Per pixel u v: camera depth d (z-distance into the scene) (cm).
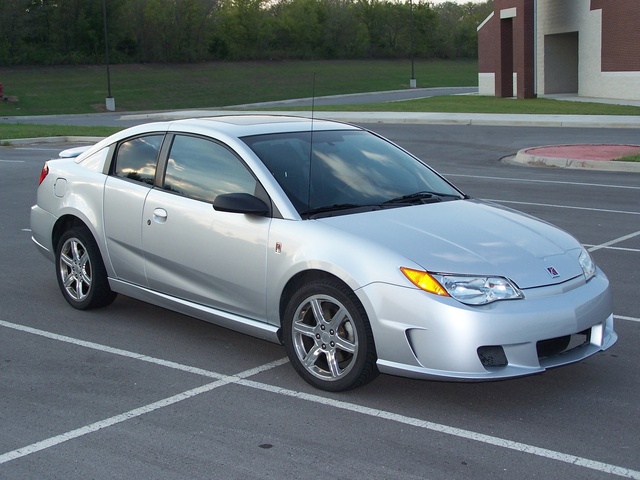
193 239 594
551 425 481
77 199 696
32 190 1473
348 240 511
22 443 460
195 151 621
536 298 487
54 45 6512
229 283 575
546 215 1195
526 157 1894
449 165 1862
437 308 471
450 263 488
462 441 459
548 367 486
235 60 7419
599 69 4197
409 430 474
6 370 579
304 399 521
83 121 3966
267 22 7656
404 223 536
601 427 478
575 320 492
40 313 717
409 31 8769
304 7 7944
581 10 4288
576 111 3203
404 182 613
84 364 591
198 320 697
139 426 482
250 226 557
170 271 621
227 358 602
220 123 637
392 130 2717
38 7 6419
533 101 3934
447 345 468
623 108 3325
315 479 414
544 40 4638
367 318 496
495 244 517
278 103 5406
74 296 721
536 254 515
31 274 858
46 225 733
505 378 469
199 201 600
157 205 624
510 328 469
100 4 6594
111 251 670
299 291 528
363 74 7419
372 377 513
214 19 7369
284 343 548
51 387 546
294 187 564
